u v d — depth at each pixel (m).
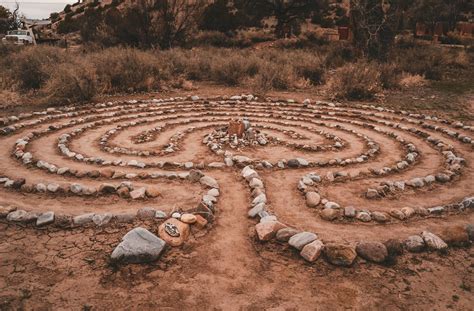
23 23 40.62
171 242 4.12
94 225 4.47
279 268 3.84
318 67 16.33
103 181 5.77
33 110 10.48
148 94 13.20
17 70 13.53
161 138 8.22
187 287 3.53
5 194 5.21
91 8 42.78
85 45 24.92
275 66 15.34
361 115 10.57
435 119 10.39
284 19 31.83
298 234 4.23
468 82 15.94
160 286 3.53
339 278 3.71
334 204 5.12
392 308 3.34
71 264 3.79
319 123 9.60
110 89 13.13
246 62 16.50
